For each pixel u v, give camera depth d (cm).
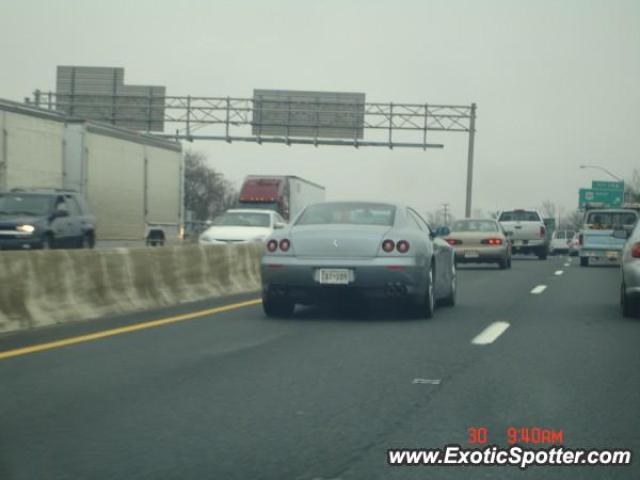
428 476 554
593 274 2984
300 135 5684
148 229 3550
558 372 915
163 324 1310
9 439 632
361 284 1323
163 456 591
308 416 707
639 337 1197
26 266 1264
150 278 1602
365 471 562
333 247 1334
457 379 870
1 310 1203
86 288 1399
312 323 1336
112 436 641
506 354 1034
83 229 2947
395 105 5650
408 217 1442
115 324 1303
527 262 4406
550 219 9650
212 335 1187
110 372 896
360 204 1447
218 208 14788
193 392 796
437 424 683
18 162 2717
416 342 1130
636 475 562
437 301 1661
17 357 989
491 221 3481
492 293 2012
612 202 9756
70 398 768
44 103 5744
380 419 698
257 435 646
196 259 1798
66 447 611
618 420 700
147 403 750
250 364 948
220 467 566
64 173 2972
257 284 2095
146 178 3519
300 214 1441
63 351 1035
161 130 5728
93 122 3048
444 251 1571
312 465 572
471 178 5644
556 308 1630
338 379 864
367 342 1126
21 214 2722
